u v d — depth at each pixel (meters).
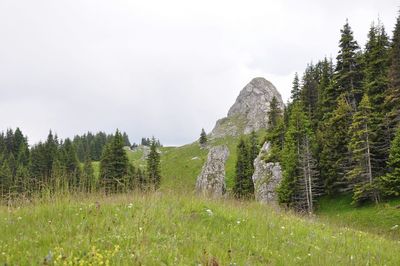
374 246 11.52
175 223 9.90
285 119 61.84
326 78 61.19
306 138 47.44
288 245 9.64
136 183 13.87
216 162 47.44
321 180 47.06
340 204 42.19
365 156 39.19
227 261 7.47
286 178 45.88
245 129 136.50
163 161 114.81
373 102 44.62
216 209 11.98
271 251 8.84
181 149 126.06
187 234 9.02
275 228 11.29
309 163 44.53
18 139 115.81
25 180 12.99
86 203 11.44
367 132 39.09
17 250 7.16
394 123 42.00
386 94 42.31
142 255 6.88
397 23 47.69
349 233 13.23
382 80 44.66
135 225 8.89
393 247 11.88
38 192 12.04
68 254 6.79
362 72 48.12
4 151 106.62
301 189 45.31
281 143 58.19
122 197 12.35
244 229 10.46
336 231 13.14
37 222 9.20
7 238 7.88
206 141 126.12
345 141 44.31
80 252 6.96
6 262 6.46
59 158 74.25
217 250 8.05
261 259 8.25
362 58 49.28
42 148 80.00
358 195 38.56
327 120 52.09
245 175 65.25
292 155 46.34
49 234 8.16
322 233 12.13
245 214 12.12
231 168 93.31
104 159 56.41
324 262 8.44
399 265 9.64
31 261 6.52
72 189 12.63
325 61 62.66
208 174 46.38
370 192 37.53
